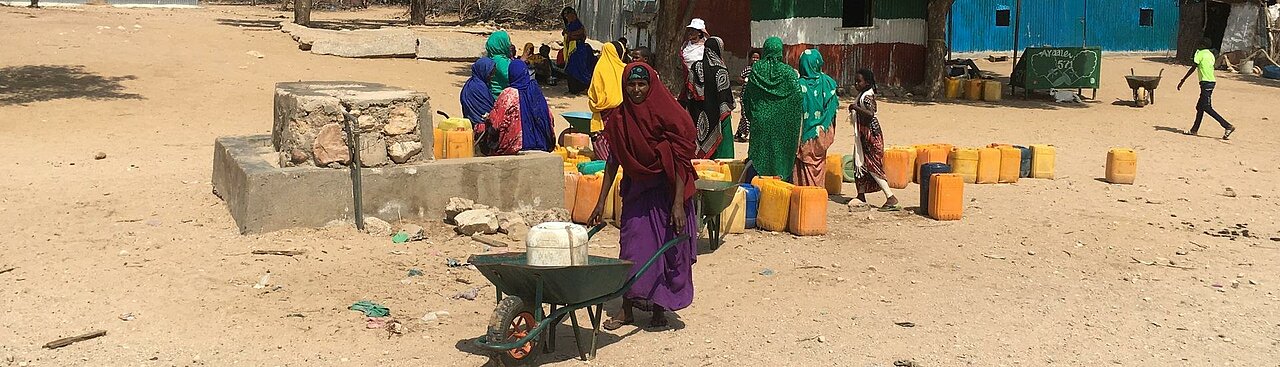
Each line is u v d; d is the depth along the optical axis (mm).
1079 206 10383
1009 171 11758
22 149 12453
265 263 7152
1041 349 5848
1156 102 21875
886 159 11281
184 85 18422
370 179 8156
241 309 6199
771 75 9453
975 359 5648
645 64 5547
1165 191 11555
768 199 8820
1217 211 10398
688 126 5602
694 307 6555
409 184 8328
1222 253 8445
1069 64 21766
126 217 8438
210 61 21094
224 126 15078
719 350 5711
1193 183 12258
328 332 5844
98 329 5793
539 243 5078
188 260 7164
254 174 7773
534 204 8883
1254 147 16062
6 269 6852
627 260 5480
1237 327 6355
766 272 7426
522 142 9516
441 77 21719
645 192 5742
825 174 10773
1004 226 9258
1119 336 6121
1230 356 5793
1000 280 7383
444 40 24688
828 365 5500
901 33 23406
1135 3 33344
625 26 30844
